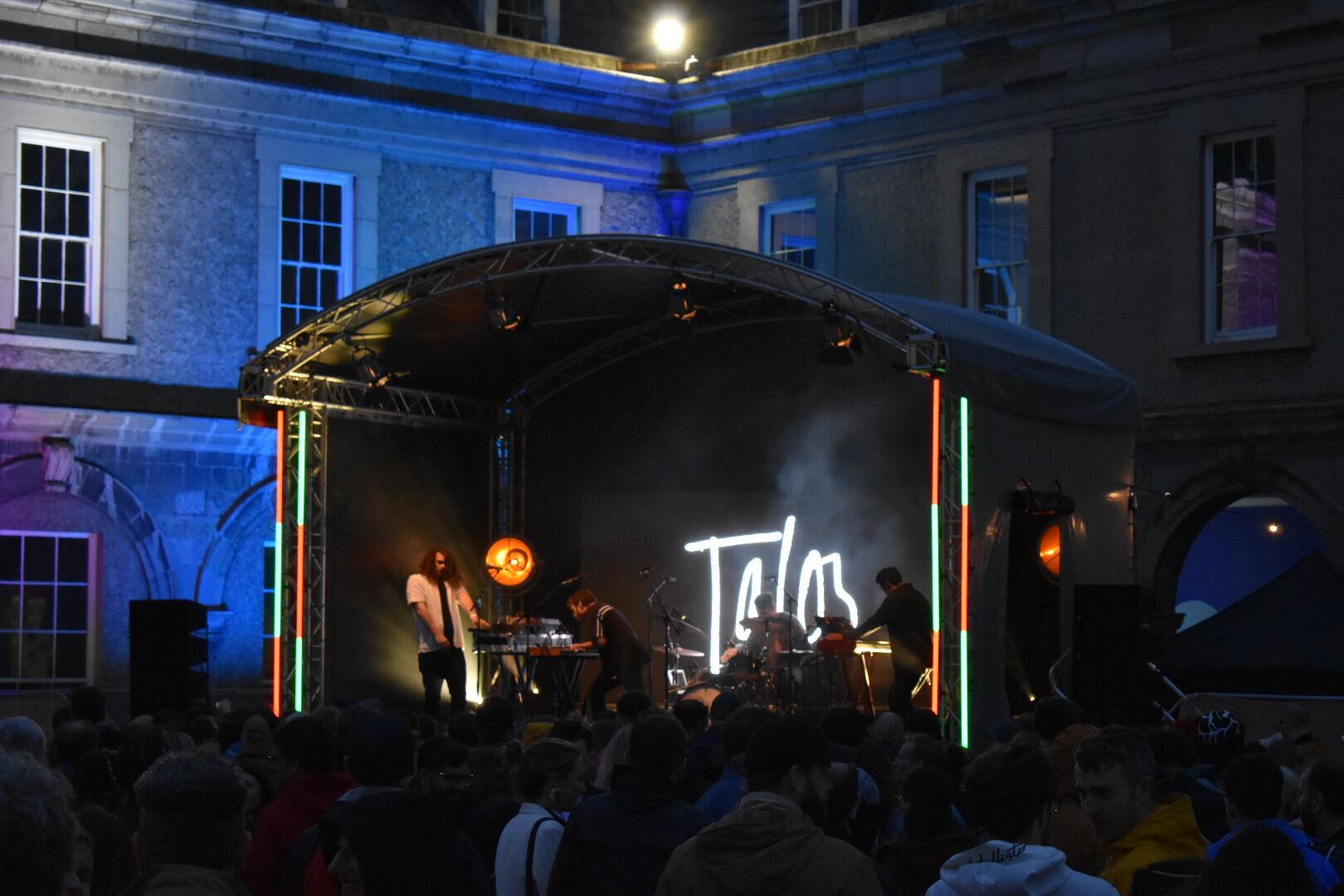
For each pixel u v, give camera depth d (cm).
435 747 673
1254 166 2019
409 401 1923
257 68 2131
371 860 475
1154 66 2069
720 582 1997
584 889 511
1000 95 2183
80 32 2022
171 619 1545
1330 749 1235
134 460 2048
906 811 562
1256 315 2019
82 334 2034
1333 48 1942
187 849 395
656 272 1725
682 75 2403
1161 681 1584
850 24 2317
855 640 1680
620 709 900
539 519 2055
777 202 2367
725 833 423
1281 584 1603
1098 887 421
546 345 1939
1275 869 345
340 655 1823
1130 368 2086
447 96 2264
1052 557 1630
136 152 2069
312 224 2188
